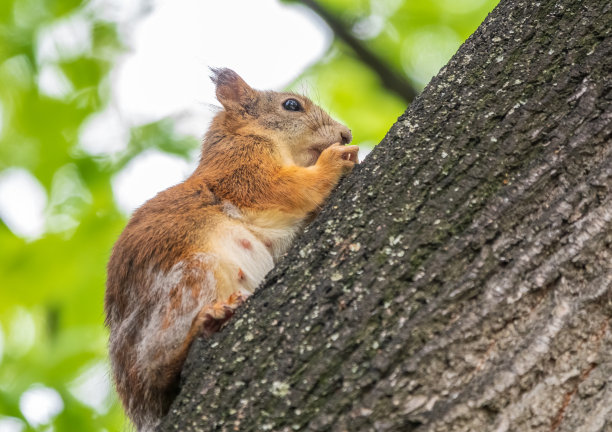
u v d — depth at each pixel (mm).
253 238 9422
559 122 6758
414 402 5770
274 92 12047
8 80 17516
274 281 6906
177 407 6539
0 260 15586
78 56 17516
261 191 9836
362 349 6062
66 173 17109
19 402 13922
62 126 17406
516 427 5688
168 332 8281
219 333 6969
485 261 6254
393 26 18984
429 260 6359
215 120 11820
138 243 9055
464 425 5684
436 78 7711
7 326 16359
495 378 5805
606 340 5969
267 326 6551
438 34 18812
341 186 7461
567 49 7168
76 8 17594
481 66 7473
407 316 6125
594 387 5816
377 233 6688
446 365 5883
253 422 6039
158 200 9695
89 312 15617
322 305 6422
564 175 6496
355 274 6496
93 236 15977
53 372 14781
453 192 6688
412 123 7414
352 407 5840
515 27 7590
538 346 5906
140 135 17406
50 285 15727
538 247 6230
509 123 6902
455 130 7082
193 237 9016
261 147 10789
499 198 6523
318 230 7062
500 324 6008
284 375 6168
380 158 7328
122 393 8859
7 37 17453
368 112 18453
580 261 6160
